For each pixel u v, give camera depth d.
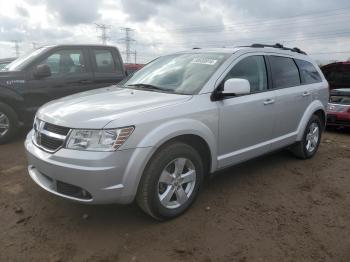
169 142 3.62
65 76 7.00
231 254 3.22
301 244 3.42
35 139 3.77
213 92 4.06
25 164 5.41
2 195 4.27
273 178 5.09
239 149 4.48
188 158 3.77
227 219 3.83
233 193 4.51
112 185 3.24
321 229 3.71
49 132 3.51
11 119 6.52
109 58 7.76
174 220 3.77
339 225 3.81
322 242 3.46
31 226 3.59
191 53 4.90
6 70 6.71
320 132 6.25
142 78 4.83
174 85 4.29
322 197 4.52
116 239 3.39
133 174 3.31
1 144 6.53
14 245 3.26
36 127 3.84
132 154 3.30
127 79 5.11
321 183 4.99
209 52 4.73
